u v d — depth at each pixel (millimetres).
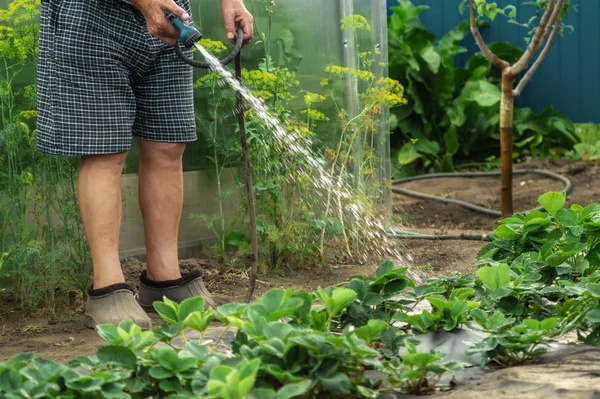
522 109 9305
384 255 5148
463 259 5051
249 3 5129
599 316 2549
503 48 9469
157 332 2355
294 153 4953
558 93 9516
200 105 4980
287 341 2162
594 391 2178
